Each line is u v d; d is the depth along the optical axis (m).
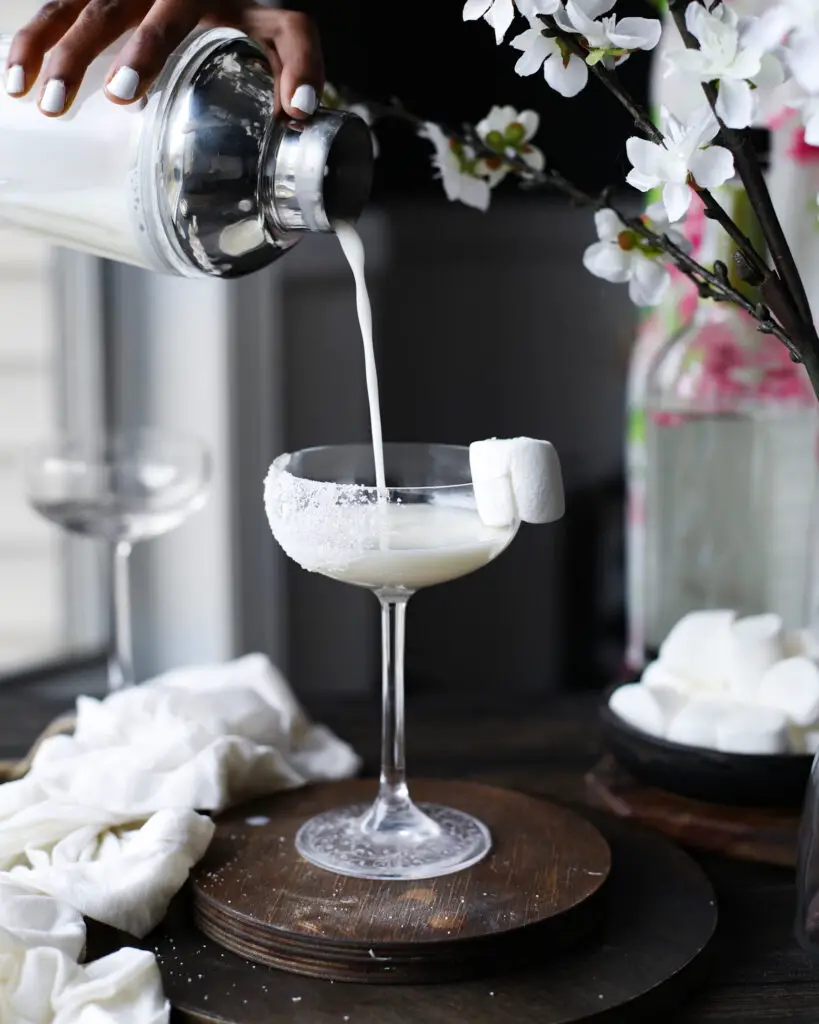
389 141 1.29
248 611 1.28
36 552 1.23
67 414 1.22
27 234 0.74
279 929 0.65
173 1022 0.63
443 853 0.71
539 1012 0.62
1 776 0.83
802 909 0.67
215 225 0.68
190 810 0.71
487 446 0.67
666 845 0.76
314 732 0.88
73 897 0.67
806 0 0.57
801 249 0.95
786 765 0.76
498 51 1.29
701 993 0.65
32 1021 0.61
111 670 1.01
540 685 1.40
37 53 0.68
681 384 0.96
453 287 1.33
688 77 0.59
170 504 0.96
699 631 0.83
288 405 1.31
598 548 1.37
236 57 0.68
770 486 0.96
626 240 0.70
